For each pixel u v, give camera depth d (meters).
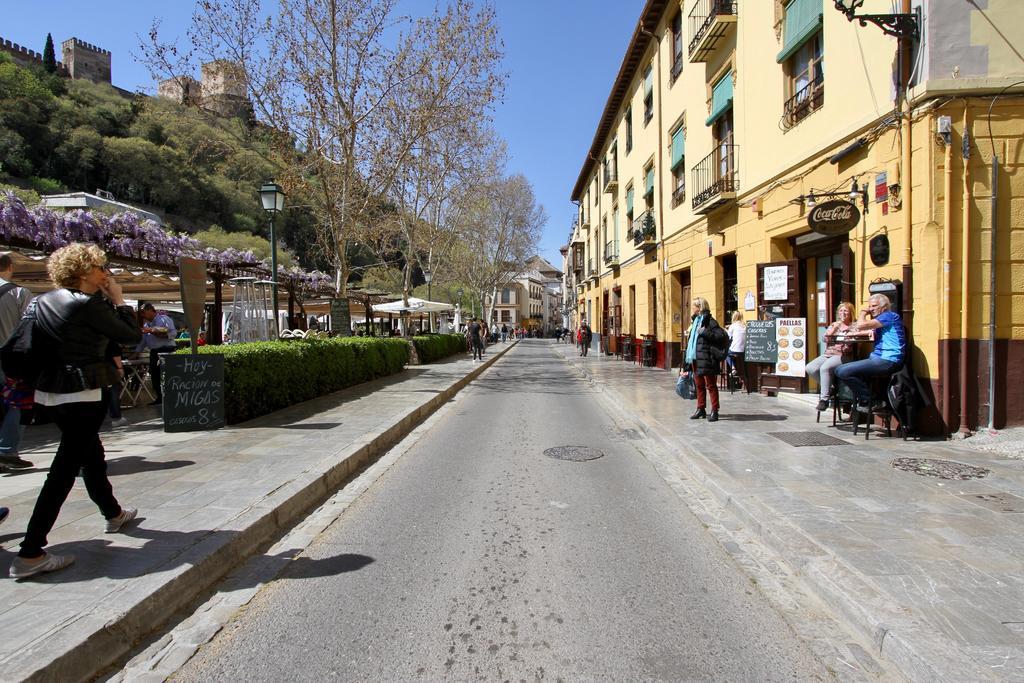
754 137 11.66
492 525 4.50
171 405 7.39
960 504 4.46
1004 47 6.63
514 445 7.57
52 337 3.24
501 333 65.69
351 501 5.17
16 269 11.80
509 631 2.94
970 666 2.40
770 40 10.93
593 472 6.11
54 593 2.99
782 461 5.93
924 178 6.82
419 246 26.23
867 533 3.90
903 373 6.77
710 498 5.13
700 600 3.26
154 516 4.20
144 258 11.01
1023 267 6.61
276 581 3.55
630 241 23.66
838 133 8.56
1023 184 6.62
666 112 18.08
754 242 11.62
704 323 8.57
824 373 7.80
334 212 15.34
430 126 16.02
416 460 6.76
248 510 4.35
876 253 7.69
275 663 2.68
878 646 2.72
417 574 3.62
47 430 7.56
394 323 45.62
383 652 2.76
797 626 2.98
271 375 9.22
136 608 2.89
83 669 2.53
